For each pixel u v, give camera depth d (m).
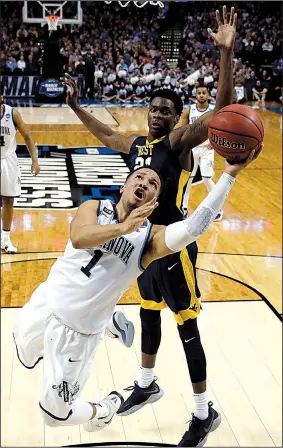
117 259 2.64
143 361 3.50
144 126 13.09
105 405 3.13
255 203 7.85
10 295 4.93
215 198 2.52
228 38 2.81
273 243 6.38
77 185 8.27
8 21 19.88
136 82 18.09
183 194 3.25
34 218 6.89
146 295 3.36
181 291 3.20
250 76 18.92
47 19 16.11
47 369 2.78
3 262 5.64
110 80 18.02
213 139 2.63
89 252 2.67
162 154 3.13
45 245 6.09
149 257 2.64
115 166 9.44
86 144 11.08
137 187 2.55
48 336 2.78
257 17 21.78
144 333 3.45
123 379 3.85
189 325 3.25
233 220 7.12
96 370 3.94
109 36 20.77
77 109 3.53
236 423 3.43
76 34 20.45
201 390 3.23
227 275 5.51
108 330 3.25
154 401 3.57
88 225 2.48
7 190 5.63
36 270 5.48
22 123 5.56
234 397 3.67
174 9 21.91
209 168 6.91
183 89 17.64
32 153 5.71
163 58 19.92
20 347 2.91
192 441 3.19
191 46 20.92
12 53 17.75
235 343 4.29
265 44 20.66
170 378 3.87
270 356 4.13
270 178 9.19
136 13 21.89
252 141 2.56
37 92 16.80
